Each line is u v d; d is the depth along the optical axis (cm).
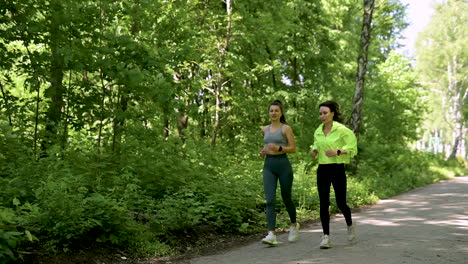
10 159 757
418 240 634
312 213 973
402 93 2583
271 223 643
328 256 542
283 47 2058
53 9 866
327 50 2167
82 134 955
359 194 1253
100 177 770
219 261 552
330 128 620
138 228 615
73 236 545
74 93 904
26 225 537
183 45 998
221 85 1569
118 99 951
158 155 924
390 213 989
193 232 719
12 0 828
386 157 2220
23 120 880
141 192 751
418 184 1962
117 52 904
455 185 1941
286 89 2128
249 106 1727
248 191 926
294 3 1886
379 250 564
